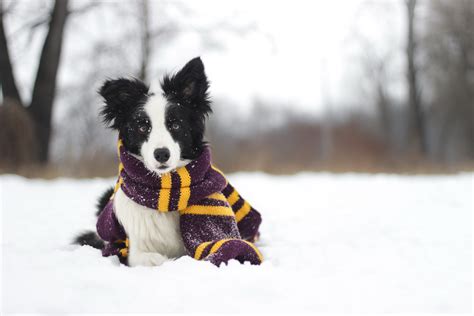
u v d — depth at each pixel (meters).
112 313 2.59
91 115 18.27
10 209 7.65
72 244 4.86
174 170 4.17
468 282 3.31
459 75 31.92
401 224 6.32
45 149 16.84
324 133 35.12
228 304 2.72
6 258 3.72
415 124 28.50
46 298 2.73
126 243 4.30
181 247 4.32
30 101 16.97
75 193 10.21
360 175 17.33
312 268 3.78
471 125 34.22
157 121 4.18
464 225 6.13
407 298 2.90
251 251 3.82
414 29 27.72
